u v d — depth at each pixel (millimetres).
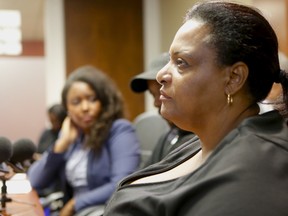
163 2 3824
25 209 1257
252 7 804
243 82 761
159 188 800
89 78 2055
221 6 785
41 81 7645
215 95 768
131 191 838
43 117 7629
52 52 3975
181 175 836
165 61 1539
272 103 848
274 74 798
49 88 3984
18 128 7582
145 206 764
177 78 782
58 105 3766
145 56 4094
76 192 2080
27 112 7602
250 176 667
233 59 752
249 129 738
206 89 765
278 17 1973
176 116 803
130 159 1962
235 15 766
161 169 935
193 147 972
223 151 725
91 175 2002
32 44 7598
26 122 7605
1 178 1347
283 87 829
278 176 676
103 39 4051
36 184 2160
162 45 3893
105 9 4055
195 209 684
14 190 1571
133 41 4090
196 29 775
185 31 788
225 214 646
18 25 6441
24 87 7602
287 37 1935
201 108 778
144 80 1641
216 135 796
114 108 2076
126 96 4066
